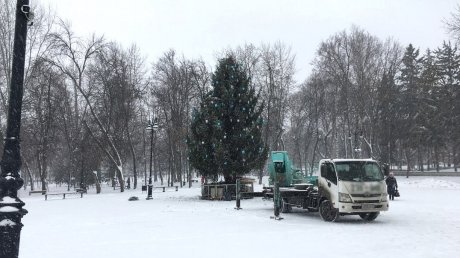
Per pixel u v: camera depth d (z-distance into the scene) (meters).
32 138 52.69
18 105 7.20
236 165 29.94
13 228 6.84
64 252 11.10
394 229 15.27
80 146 52.38
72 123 56.75
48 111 52.28
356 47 63.69
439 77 63.69
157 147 66.94
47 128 52.31
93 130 51.94
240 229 15.46
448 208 22.14
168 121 57.62
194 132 31.50
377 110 64.69
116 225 16.73
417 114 64.94
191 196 34.84
